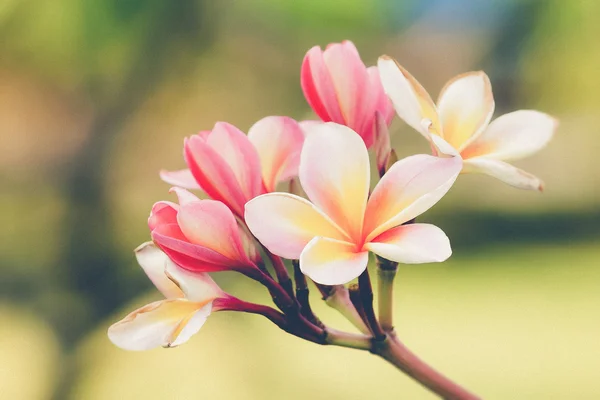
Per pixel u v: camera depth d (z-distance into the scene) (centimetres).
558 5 153
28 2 109
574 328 244
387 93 46
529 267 319
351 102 48
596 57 156
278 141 49
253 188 47
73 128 119
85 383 118
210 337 208
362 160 44
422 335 243
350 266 43
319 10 162
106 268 117
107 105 116
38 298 115
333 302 48
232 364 164
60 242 117
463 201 409
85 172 117
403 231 43
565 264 322
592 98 169
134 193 147
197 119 157
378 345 47
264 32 158
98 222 117
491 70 188
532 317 254
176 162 149
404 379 202
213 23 115
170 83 119
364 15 167
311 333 47
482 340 237
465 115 48
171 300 46
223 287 119
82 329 116
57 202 119
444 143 44
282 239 43
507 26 172
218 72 142
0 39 113
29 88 120
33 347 183
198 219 45
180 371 199
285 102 171
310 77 48
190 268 45
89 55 113
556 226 376
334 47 48
